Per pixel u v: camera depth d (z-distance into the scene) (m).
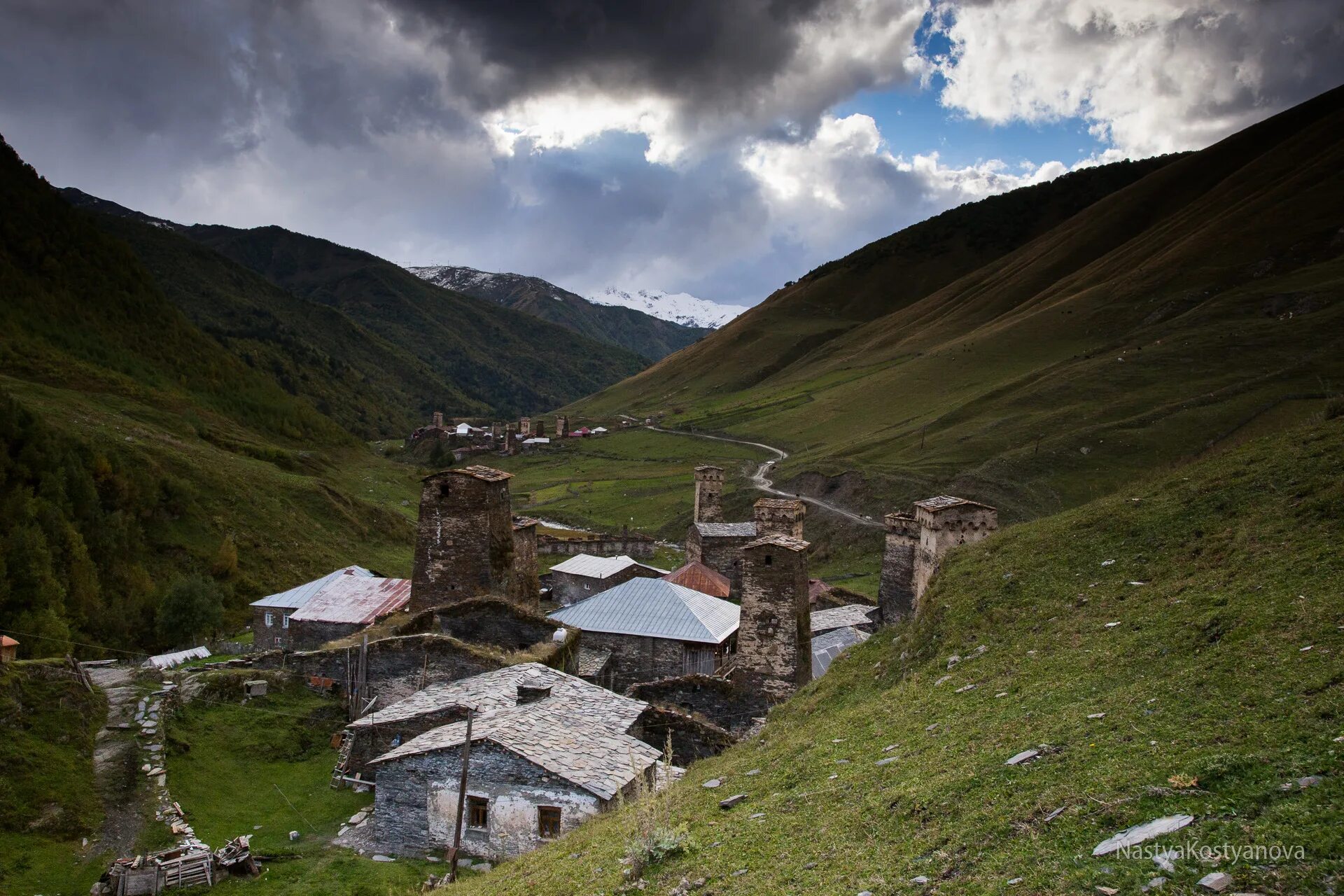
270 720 35.78
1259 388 115.44
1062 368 155.25
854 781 18.38
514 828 25.27
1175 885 10.19
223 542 91.75
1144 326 172.00
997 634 25.48
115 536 83.50
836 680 30.50
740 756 26.12
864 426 173.75
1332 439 27.56
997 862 12.39
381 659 37.44
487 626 40.91
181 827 27.34
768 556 35.53
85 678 35.12
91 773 29.67
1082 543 29.05
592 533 126.06
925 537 46.81
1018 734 17.50
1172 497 29.23
